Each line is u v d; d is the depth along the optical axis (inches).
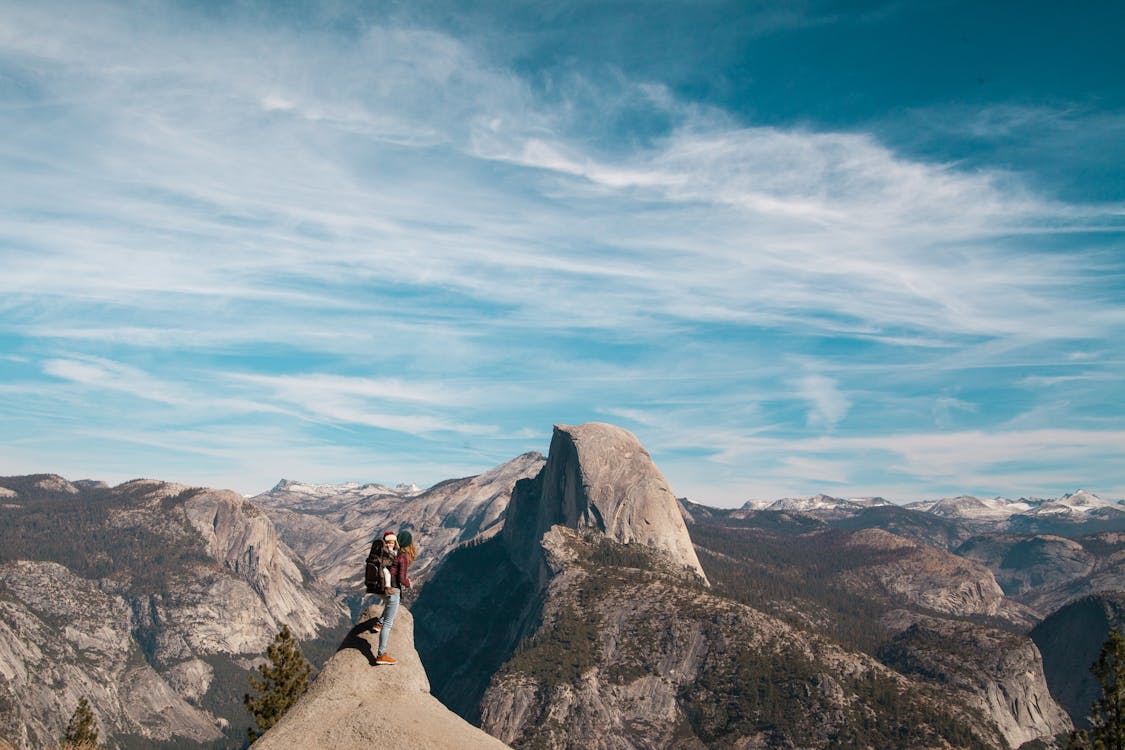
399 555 774.5
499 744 697.6
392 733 669.9
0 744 1370.6
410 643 767.7
